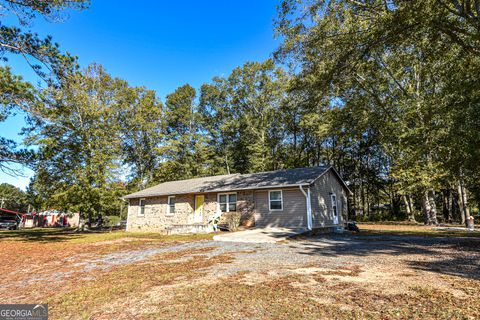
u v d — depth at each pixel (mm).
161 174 29609
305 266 6125
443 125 13414
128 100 28094
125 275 5926
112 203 22406
